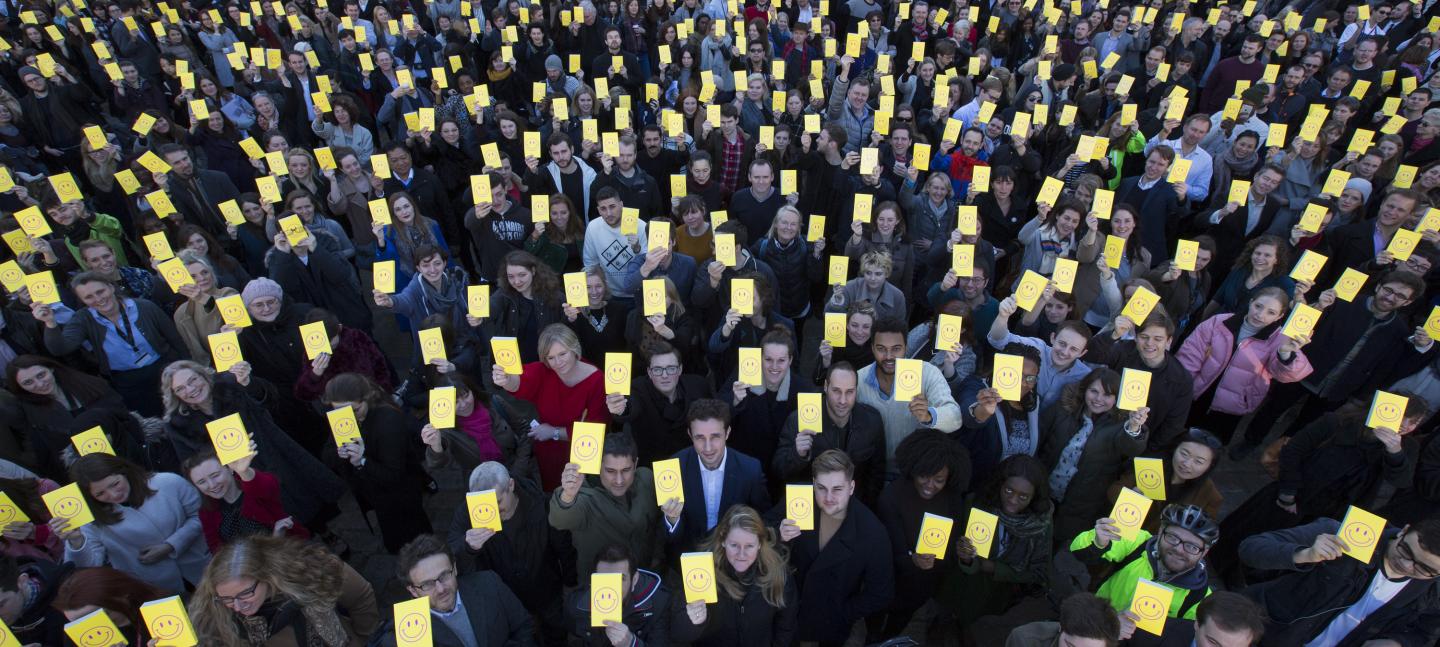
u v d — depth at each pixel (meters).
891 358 4.46
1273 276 5.71
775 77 9.50
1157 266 6.60
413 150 8.38
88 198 8.21
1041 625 3.35
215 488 3.99
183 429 4.56
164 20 11.66
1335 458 4.30
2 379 5.09
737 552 3.40
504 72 10.33
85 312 5.30
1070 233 6.05
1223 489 6.05
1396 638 3.24
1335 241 6.61
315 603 3.30
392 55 10.66
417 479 4.77
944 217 6.87
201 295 5.46
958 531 4.07
